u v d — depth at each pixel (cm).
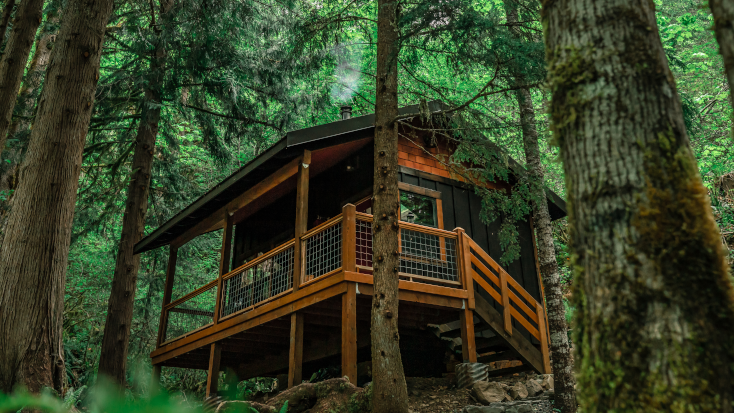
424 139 1083
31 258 603
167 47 1260
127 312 1144
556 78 230
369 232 1005
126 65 1356
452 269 967
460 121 764
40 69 1447
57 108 673
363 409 614
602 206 202
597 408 188
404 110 987
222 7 1252
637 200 195
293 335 792
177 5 1258
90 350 1429
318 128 870
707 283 182
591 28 224
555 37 238
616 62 215
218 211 1118
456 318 916
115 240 1495
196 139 2136
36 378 555
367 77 1447
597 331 194
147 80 1233
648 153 201
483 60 709
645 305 183
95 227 1403
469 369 799
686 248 186
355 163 1058
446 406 743
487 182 1150
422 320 919
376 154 674
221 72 1337
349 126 905
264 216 1322
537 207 826
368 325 927
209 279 1956
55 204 635
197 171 2066
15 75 795
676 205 193
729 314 179
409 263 941
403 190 998
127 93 1351
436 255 984
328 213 1105
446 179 1078
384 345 585
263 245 1285
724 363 172
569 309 1433
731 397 167
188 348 1081
